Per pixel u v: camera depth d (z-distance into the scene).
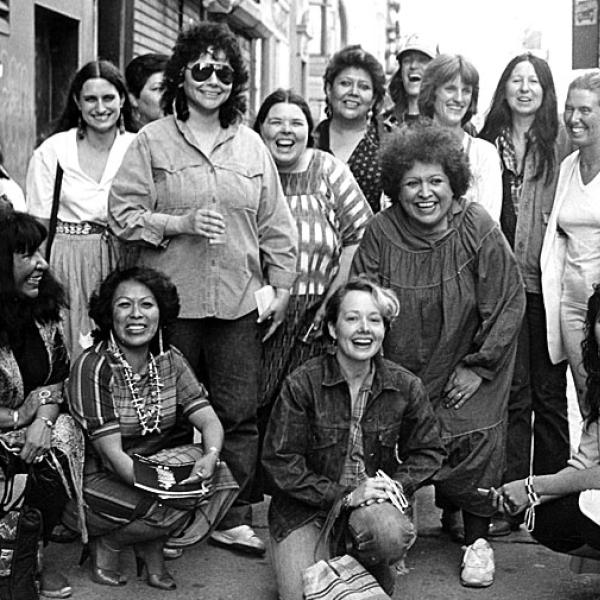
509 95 5.26
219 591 4.46
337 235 5.25
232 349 4.85
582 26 10.57
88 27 11.24
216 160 4.75
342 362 4.32
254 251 4.86
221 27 4.74
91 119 5.27
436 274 4.66
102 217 5.23
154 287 4.47
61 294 4.40
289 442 4.30
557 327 5.14
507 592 4.50
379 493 4.10
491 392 4.69
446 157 4.57
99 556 4.49
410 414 4.42
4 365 4.19
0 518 4.05
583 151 5.01
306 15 31.62
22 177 9.41
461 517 5.16
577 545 4.27
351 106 5.77
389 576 4.24
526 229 5.26
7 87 8.99
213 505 4.53
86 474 4.42
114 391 4.45
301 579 4.14
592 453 4.35
